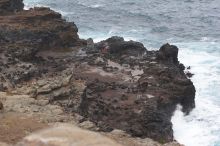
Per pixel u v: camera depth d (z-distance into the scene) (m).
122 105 47.25
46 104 42.94
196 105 52.66
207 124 48.53
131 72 57.25
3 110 39.31
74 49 64.75
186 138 46.16
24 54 57.75
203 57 67.81
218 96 54.94
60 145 4.12
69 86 47.47
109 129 41.34
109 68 57.75
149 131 43.47
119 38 67.31
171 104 50.53
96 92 49.94
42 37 62.94
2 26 63.16
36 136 4.22
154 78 54.88
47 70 54.12
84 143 4.12
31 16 67.00
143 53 63.88
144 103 47.78
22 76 50.69
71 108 43.56
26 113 39.50
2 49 58.22
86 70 56.31
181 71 60.16
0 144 9.91
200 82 58.84
